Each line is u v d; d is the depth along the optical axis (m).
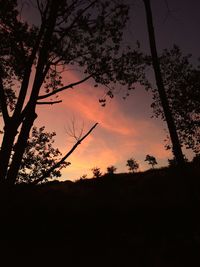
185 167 16.52
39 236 14.53
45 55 16.44
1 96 15.84
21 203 16.53
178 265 13.17
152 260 13.52
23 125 15.59
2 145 15.23
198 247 13.84
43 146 19.67
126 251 14.09
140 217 17.14
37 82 16.00
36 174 19.38
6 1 16.83
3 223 14.77
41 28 16.86
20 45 17.47
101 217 16.95
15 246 13.75
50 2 17.20
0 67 18.33
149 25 17.45
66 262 13.30
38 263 13.05
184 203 18.59
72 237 14.81
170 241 14.66
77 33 19.14
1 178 14.95
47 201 18.39
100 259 13.57
